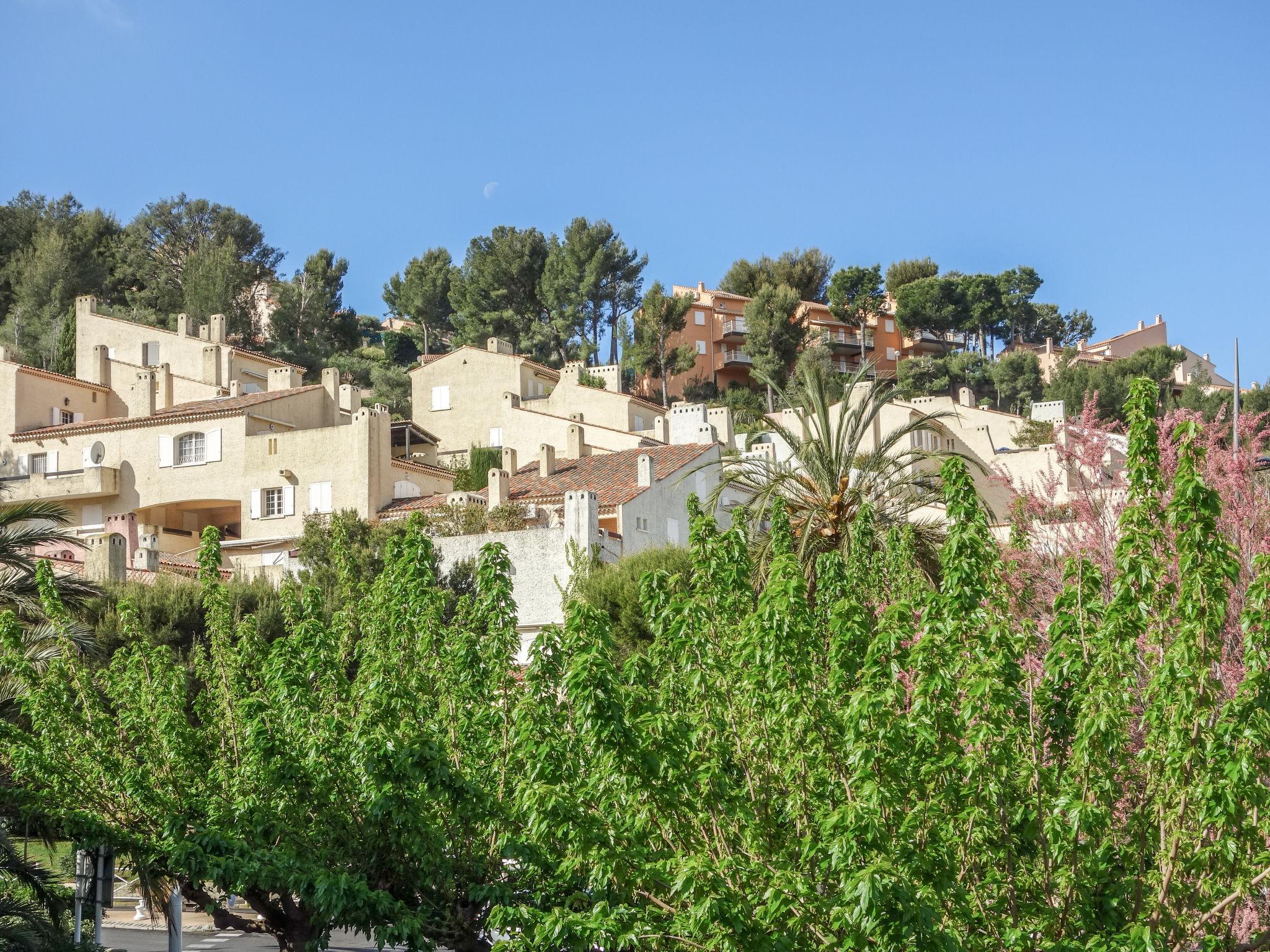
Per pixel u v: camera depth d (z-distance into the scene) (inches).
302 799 688.4
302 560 1988.2
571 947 547.2
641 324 4842.5
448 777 631.2
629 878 544.4
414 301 5438.0
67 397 3090.6
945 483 569.3
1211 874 512.1
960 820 512.4
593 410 3250.5
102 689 915.4
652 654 645.3
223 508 2837.1
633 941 516.7
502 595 698.2
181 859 685.9
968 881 522.9
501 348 3430.1
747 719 594.6
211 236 5172.2
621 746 530.9
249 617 830.5
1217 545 515.8
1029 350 5836.6
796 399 1332.4
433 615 730.2
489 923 567.5
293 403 2837.1
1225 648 651.5
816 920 500.1
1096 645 537.0
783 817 559.2
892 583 707.4
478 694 682.8
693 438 2918.3
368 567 1760.6
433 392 3368.6
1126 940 488.1
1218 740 489.4
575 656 541.6
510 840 628.1
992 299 5994.1
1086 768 513.7
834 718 534.6
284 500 2623.0
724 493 2455.7
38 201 5206.7
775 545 715.4
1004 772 507.8
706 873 489.4
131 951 1273.4
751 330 5123.0
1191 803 502.3
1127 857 525.3
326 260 5147.6
